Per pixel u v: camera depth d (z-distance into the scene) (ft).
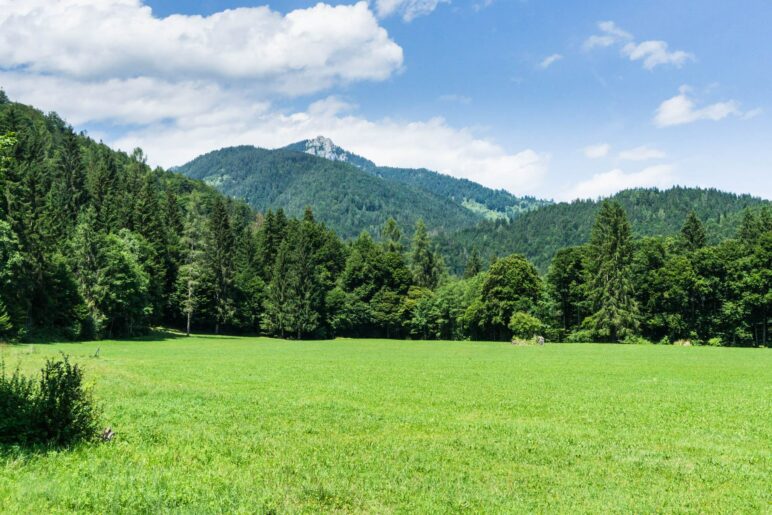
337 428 62.18
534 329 296.92
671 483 44.27
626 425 69.41
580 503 38.60
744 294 273.13
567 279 332.39
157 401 73.51
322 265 411.95
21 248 214.07
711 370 143.95
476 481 43.14
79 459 40.65
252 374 123.95
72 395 46.06
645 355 201.67
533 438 60.03
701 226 332.80
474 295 365.40
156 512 30.83
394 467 45.96
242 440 52.65
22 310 200.75
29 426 43.80
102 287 248.93
